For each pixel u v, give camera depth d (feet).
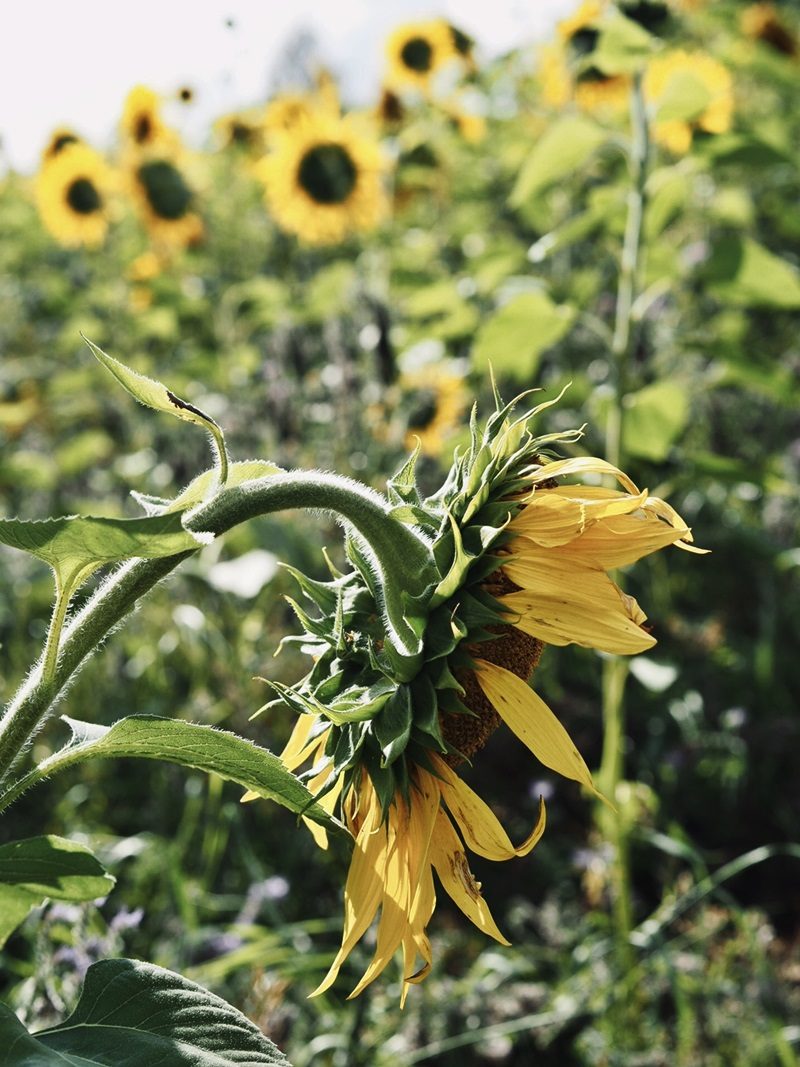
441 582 4.46
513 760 13.01
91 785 12.57
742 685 13.92
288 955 9.59
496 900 11.65
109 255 23.71
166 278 19.88
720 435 16.60
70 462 17.35
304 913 11.27
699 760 12.94
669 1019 10.07
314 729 4.54
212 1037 4.00
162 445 17.33
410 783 4.50
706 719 13.51
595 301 17.67
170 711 13.44
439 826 4.56
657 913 10.69
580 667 14.15
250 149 25.00
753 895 12.05
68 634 4.34
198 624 13.33
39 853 4.51
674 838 11.16
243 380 18.04
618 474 4.64
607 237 15.72
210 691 13.82
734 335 17.17
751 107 24.52
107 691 13.82
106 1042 3.92
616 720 10.36
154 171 20.75
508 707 4.43
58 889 4.73
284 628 13.94
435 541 4.53
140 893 10.51
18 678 14.14
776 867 12.19
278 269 22.63
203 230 22.07
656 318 17.08
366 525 4.47
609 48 10.98
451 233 21.24
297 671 13.37
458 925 11.25
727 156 11.05
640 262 11.33
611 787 10.34
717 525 15.67
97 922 8.11
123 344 19.90
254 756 4.30
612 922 10.69
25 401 19.48
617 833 10.02
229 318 19.53
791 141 21.93
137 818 12.33
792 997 9.97
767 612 14.56
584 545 4.58
